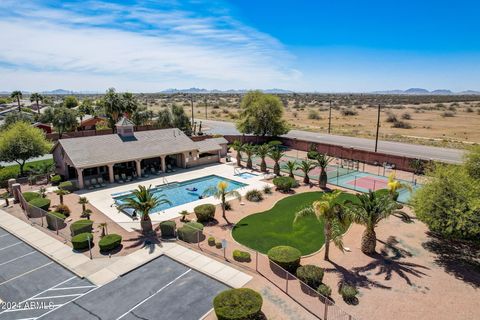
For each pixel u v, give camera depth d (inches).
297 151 2193.7
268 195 1316.4
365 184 1457.9
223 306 576.4
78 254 840.9
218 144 1931.6
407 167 1683.1
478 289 685.9
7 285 718.5
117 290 690.8
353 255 831.1
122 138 1614.2
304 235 951.0
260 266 768.3
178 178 1558.8
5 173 1476.4
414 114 4803.2
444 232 786.2
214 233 965.2
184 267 780.0
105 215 1108.5
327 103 7736.2
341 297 654.5
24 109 3912.4
